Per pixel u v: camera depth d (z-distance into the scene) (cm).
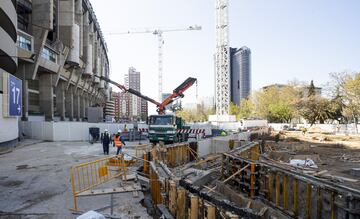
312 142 3253
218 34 6606
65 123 2808
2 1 2095
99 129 2795
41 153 1797
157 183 785
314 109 6209
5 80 2094
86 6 6134
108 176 1027
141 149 1884
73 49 4869
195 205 592
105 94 11794
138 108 19050
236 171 1188
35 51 3700
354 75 5716
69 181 996
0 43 2114
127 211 690
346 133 4450
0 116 2019
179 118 2472
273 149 2494
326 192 800
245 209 595
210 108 10869
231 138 2523
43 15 3703
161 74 10175
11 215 662
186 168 1433
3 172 1164
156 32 10469
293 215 852
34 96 4406
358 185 1129
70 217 652
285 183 901
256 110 8625
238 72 11981
